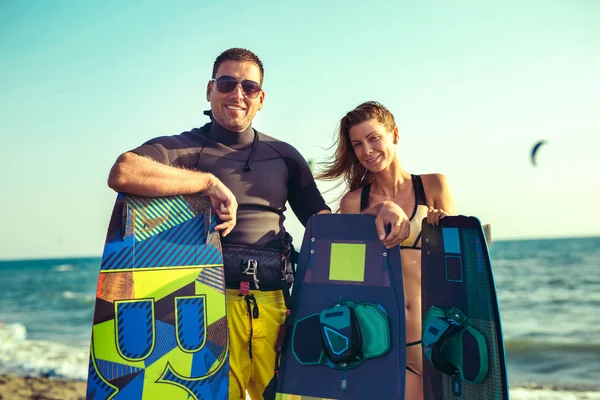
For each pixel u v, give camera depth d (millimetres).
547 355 11945
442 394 3039
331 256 3088
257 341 2916
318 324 2951
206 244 2857
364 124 3283
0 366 10586
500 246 78062
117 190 2723
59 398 7914
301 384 2912
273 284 2996
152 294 2738
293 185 3293
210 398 2721
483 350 2814
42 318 24953
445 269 3070
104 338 2635
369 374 2836
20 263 105062
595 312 20094
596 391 8289
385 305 2914
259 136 3219
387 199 3438
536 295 25266
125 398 2611
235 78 3045
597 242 81375
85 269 71000
